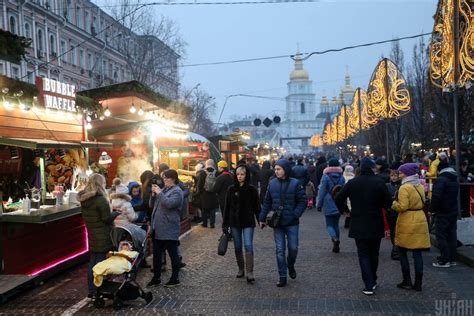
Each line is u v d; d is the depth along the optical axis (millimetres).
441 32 10711
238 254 7953
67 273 8836
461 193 10406
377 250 7074
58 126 10445
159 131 15094
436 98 21406
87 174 10984
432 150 24625
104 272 6418
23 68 33406
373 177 6961
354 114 24844
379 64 17000
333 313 6062
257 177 19578
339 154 55156
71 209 8500
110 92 13875
